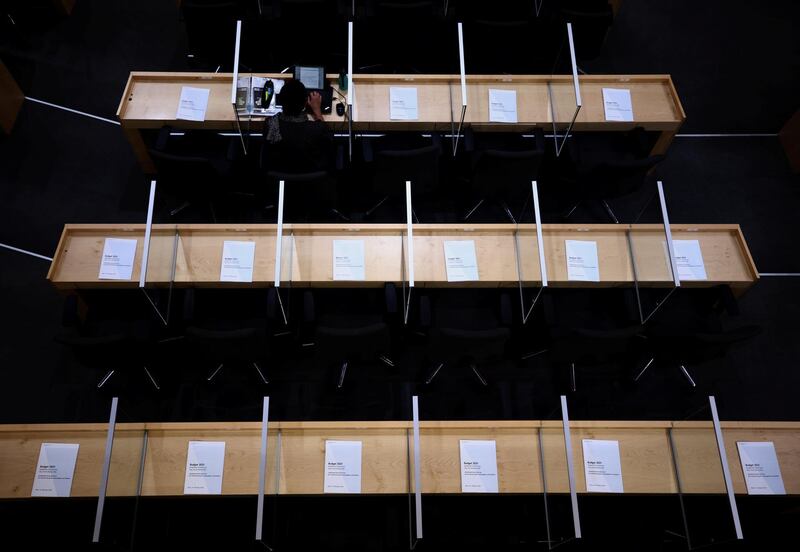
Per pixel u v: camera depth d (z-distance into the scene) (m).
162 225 4.97
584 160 5.68
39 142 5.97
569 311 5.10
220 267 4.91
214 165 5.39
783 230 5.94
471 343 4.49
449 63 6.27
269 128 5.26
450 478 4.31
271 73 6.05
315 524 4.67
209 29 5.76
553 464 4.36
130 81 5.57
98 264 4.89
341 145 5.52
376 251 5.00
